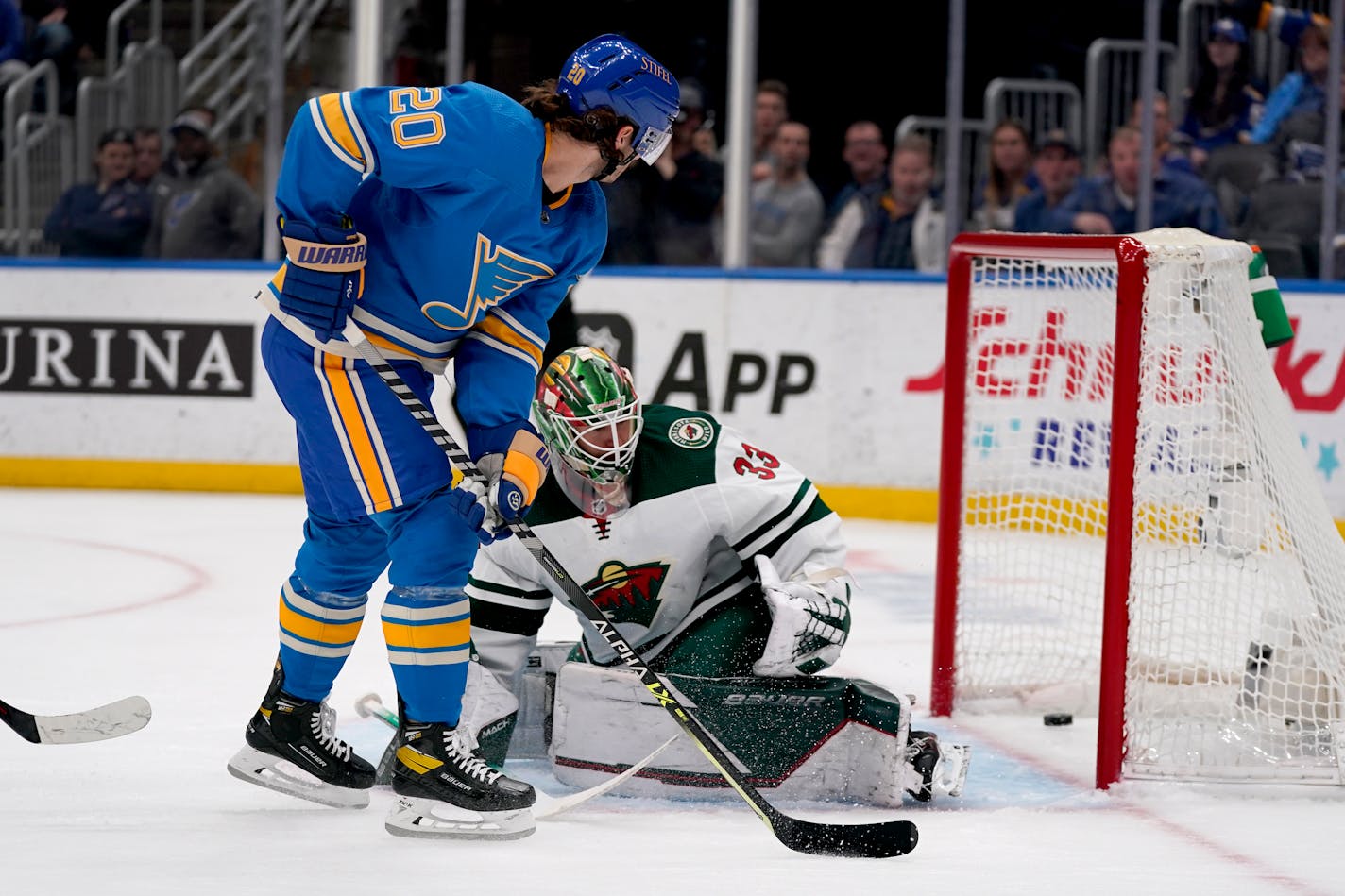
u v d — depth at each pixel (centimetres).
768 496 600
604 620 532
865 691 589
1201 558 684
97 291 1692
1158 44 1695
